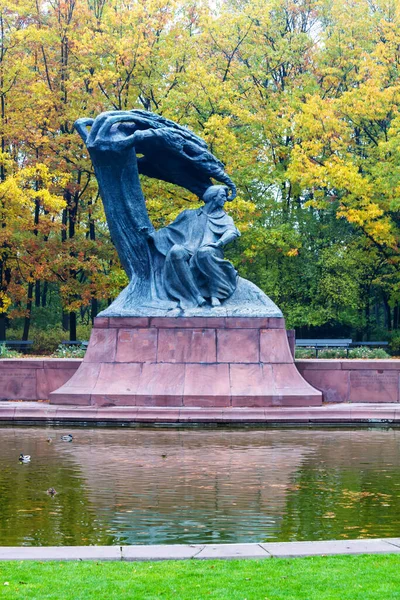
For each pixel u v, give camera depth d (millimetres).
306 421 17219
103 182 20469
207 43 37375
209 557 6863
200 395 18078
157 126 20922
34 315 45031
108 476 11102
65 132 36844
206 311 19219
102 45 34656
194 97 34438
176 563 6715
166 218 32781
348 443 14320
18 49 35438
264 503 9477
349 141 35469
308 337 42844
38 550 7070
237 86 38000
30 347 37688
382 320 48531
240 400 18047
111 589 6031
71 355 26781
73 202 37688
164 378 18516
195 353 18828
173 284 19875
